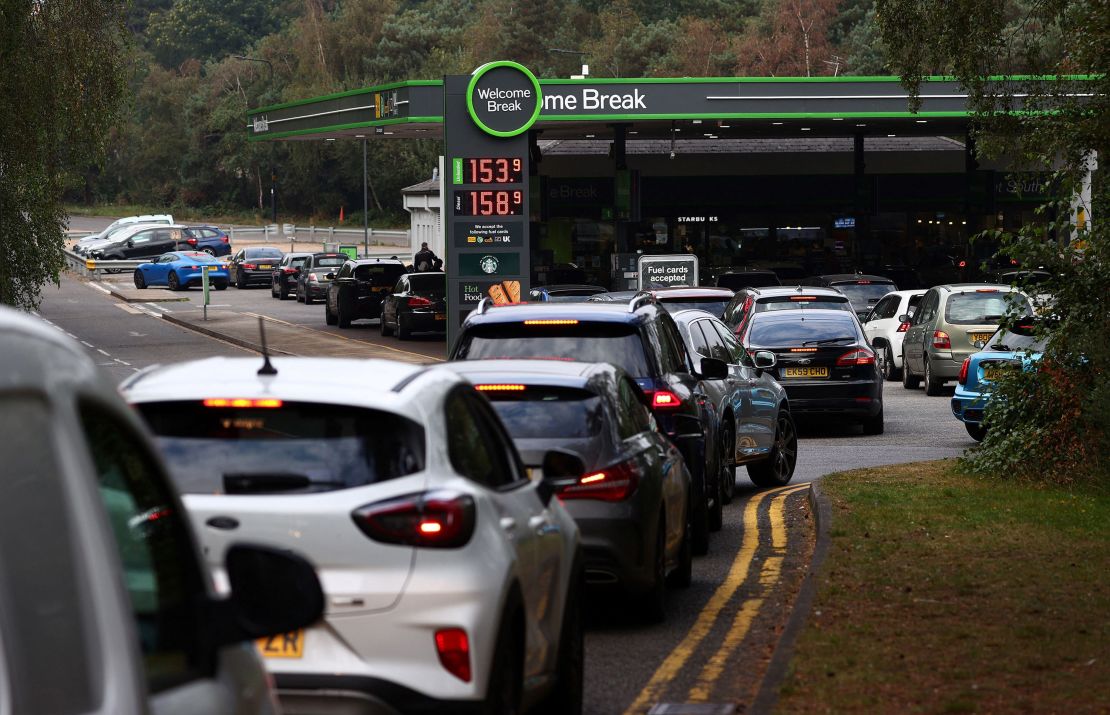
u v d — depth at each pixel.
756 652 20.31
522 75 86.19
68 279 176.62
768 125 108.38
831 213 130.88
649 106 93.00
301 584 8.30
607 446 20.94
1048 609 21.05
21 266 78.00
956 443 48.16
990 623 20.17
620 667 19.48
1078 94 40.62
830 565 24.58
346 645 12.25
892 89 93.81
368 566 12.32
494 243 86.88
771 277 96.19
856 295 88.75
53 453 5.93
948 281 130.12
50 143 78.12
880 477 36.75
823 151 130.00
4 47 74.12
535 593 14.20
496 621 12.58
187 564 7.37
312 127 108.69
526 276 87.00
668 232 129.50
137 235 194.75
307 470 12.65
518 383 21.20
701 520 28.58
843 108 93.94
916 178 131.25
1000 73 43.62
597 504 20.53
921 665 17.80
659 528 22.20
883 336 75.38
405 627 12.23
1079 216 36.06
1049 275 35.50
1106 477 34.47
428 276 102.12
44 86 76.31
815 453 46.47
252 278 167.00
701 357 34.31
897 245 131.88
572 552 16.05
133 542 6.77
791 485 39.78
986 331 63.94
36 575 5.66
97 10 80.00
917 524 28.95
